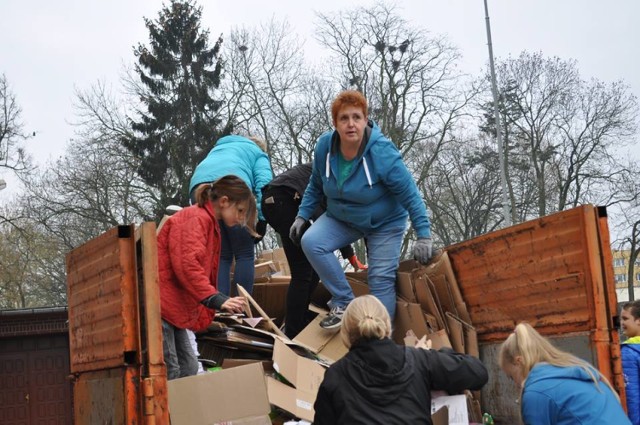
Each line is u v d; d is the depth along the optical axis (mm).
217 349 5469
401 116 32250
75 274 4754
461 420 3986
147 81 35875
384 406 3516
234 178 4832
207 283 4465
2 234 34875
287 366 4684
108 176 34062
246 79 33750
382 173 5348
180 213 4598
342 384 3566
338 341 5453
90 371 4438
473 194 36562
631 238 34438
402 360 3613
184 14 36250
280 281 6945
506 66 34875
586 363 3705
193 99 35406
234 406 4070
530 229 4621
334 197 5520
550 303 4523
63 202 34094
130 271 3930
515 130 35312
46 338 20938
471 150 35875
